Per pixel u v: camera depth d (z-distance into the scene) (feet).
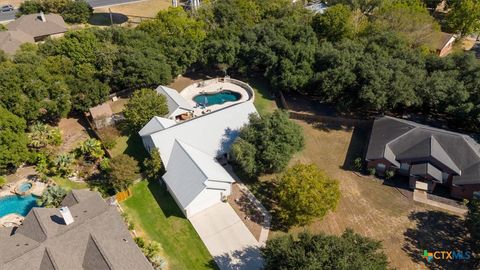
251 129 171.42
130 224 144.36
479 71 194.70
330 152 187.21
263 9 297.33
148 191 164.04
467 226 136.87
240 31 257.75
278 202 155.53
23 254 116.78
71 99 207.21
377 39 229.86
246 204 157.79
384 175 170.19
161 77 232.32
